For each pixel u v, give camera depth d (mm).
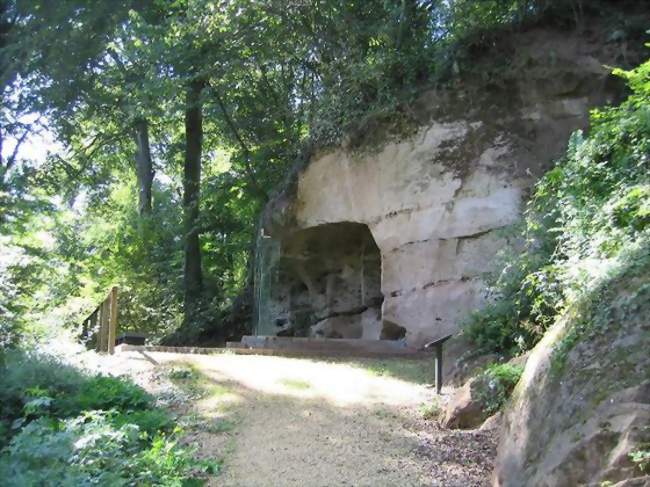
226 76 18453
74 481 5488
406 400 9117
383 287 13711
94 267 22406
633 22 12602
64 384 8594
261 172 20719
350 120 14586
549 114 12516
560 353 5438
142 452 6484
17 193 15680
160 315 22172
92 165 25406
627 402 4418
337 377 10422
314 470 6516
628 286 5383
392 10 14453
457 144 13062
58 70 19078
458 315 12367
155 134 26109
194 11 16078
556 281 8219
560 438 4750
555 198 9734
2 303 10344
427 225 13117
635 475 3973
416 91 13695
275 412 8484
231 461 6789
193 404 8867
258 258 17812
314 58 17625
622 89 12172
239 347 14250
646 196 6926
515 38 13172
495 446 6973
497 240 12195
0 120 20266
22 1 19375
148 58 16891
